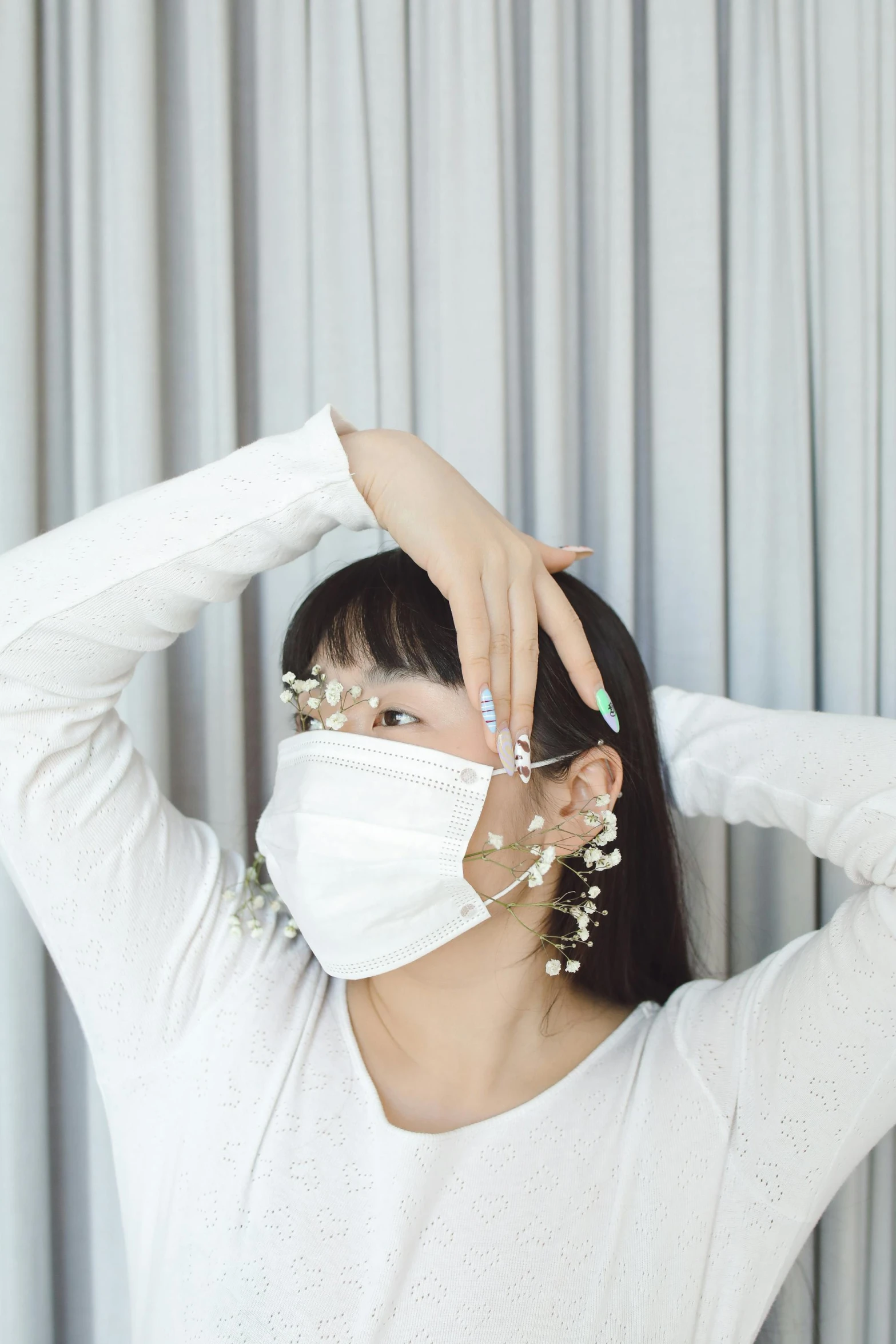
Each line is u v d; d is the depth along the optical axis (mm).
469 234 1442
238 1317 874
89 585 878
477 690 879
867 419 1450
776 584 1524
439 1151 927
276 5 1439
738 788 1088
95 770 927
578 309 1572
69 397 1383
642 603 1604
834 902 1478
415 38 1471
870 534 1458
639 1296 933
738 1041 1014
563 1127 970
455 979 993
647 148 1528
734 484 1534
